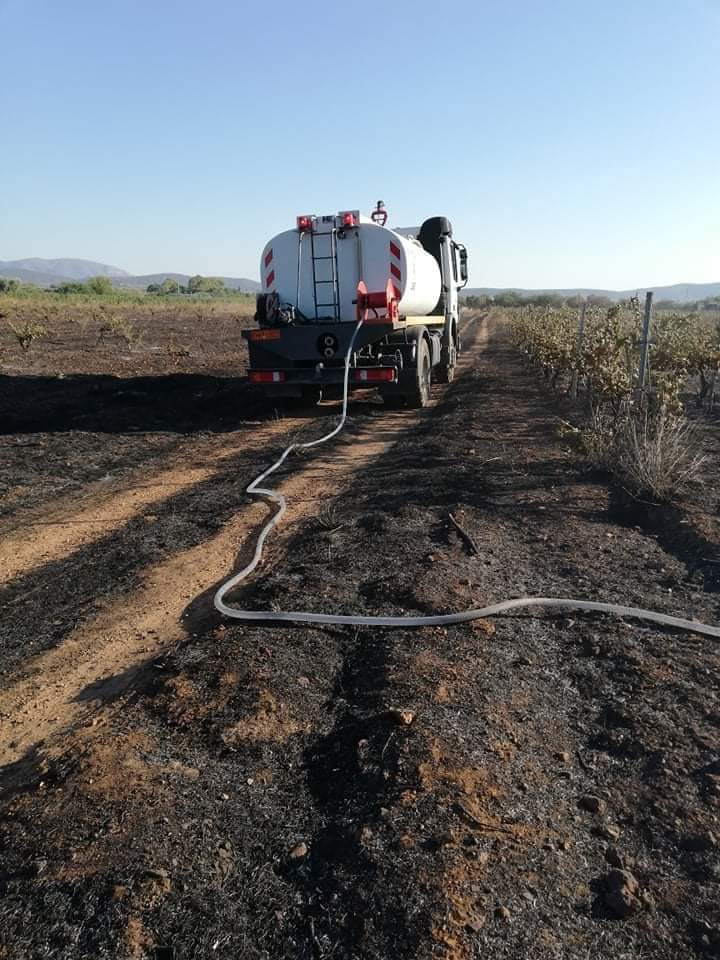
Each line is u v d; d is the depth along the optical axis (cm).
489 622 450
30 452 970
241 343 2747
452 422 1152
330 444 1038
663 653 407
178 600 519
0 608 515
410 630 439
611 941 229
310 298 1210
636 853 266
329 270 1195
